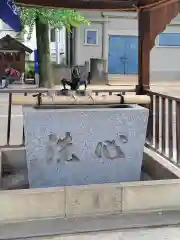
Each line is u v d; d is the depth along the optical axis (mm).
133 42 14477
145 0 3760
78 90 3057
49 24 9930
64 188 2400
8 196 2309
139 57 4016
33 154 2691
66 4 3973
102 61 11578
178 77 14648
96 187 2438
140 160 2877
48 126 2646
